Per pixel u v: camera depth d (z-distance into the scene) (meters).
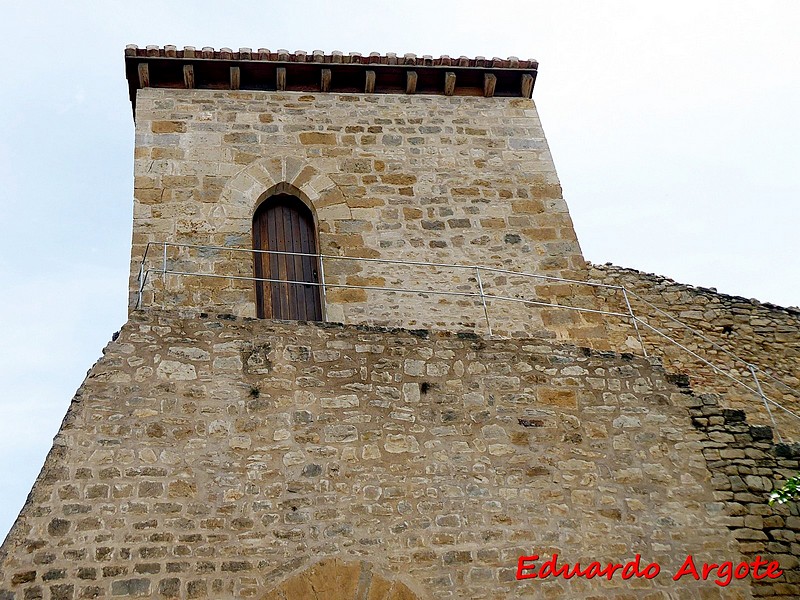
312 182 10.54
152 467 6.70
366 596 6.55
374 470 7.12
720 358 11.10
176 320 7.43
